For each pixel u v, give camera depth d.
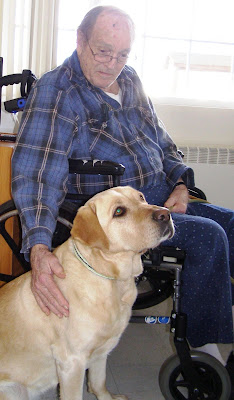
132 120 1.89
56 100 1.61
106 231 1.30
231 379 1.66
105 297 1.32
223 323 1.49
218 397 1.52
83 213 1.29
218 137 3.12
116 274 1.33
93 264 1.31
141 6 3.08
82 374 1.31
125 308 1.41
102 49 1.65
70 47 2.87
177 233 1.51
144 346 2.11
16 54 2.68
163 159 1.98
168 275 1.89
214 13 3.15
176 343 1.50
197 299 1.52
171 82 3.21
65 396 1.32
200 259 1.50
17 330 1.35
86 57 1.69
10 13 2.58
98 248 1.28
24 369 1.37
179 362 1.52
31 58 2.70
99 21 1.66
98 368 1.52
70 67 1.71
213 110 3.08
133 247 1.30
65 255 1.38
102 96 1.76
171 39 3.15
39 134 1.56
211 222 1.52
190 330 1.55
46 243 1.38
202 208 1.88
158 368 1.92
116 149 1.73
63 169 1.55
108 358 1.97
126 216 1.31
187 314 1.54
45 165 1.53
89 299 1.30
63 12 2.83
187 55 3.19
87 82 1.73
